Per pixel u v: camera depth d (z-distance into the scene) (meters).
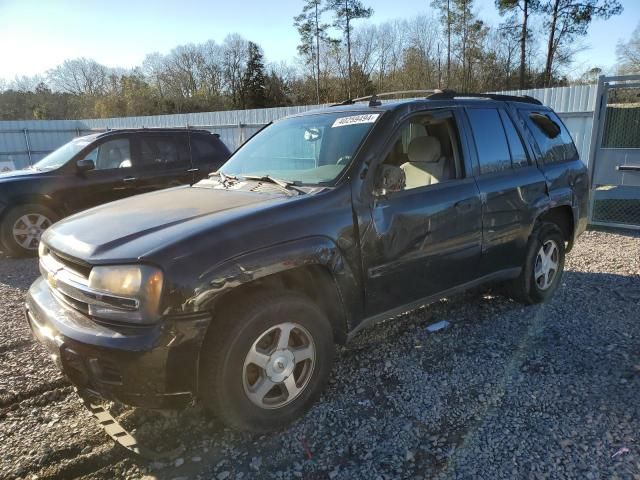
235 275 2.49
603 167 8.09
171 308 2.34
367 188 3.11
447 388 3.21
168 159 8.00
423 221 3.37
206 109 58.06
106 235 2.64
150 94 56.59
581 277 5.50
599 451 2.53
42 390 3.37
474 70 44.03
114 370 2.37
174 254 2.39
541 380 3.26
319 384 2.96
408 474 2.44
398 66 46.59
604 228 8.18
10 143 20.44
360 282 3.08
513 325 4.18
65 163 7.36
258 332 2.60
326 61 48.59
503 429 2.75
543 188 4.36
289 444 2.71
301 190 3.06
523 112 4.50
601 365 3.43
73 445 2.76
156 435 2.82
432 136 3.72
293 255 2.69
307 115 4.06
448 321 4.30
